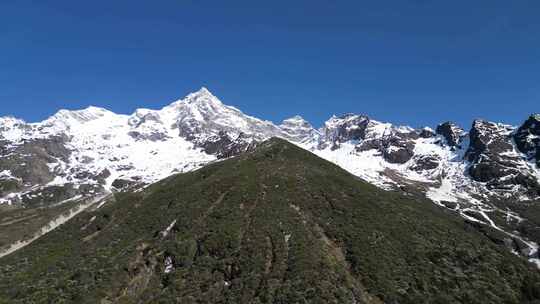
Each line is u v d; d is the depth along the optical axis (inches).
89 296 5265.8
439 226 7150.6
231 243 5782.5
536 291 5605.3
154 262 5851.4
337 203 6978.4
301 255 5403.5
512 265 6250.0
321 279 4990.2
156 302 5044.3
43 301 5221.5
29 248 7416.3
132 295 5403.5
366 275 5251.0
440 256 6008.9
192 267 5546.3
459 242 6653.5
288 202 6830.7
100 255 6274.6
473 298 5201.8
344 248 5807.1
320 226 6294.3
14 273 6215.6
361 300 4808.1
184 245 5949.8
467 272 5807.1
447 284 5378.9
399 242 6131.9
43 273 6008.9
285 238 5841.5
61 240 7480.3
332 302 4672.7
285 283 4945.9
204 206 7022.6
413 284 5241.1
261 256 5472.4
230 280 5260.8
